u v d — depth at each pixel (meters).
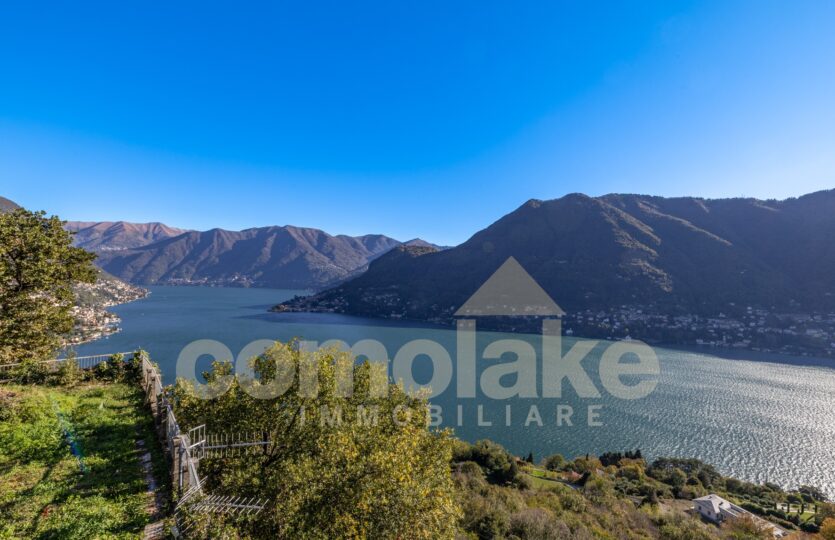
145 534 8.05
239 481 11.43
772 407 75.56
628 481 48.38
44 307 19.48
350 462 12.00
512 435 62.59
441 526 14.30
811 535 37.41
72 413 14.09
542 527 27.78
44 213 19.48
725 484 50.16
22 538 7.33
